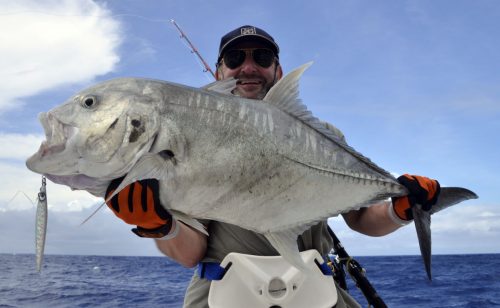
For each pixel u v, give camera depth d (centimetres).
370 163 74
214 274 86
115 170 62
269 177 67
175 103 64
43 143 62
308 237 91
